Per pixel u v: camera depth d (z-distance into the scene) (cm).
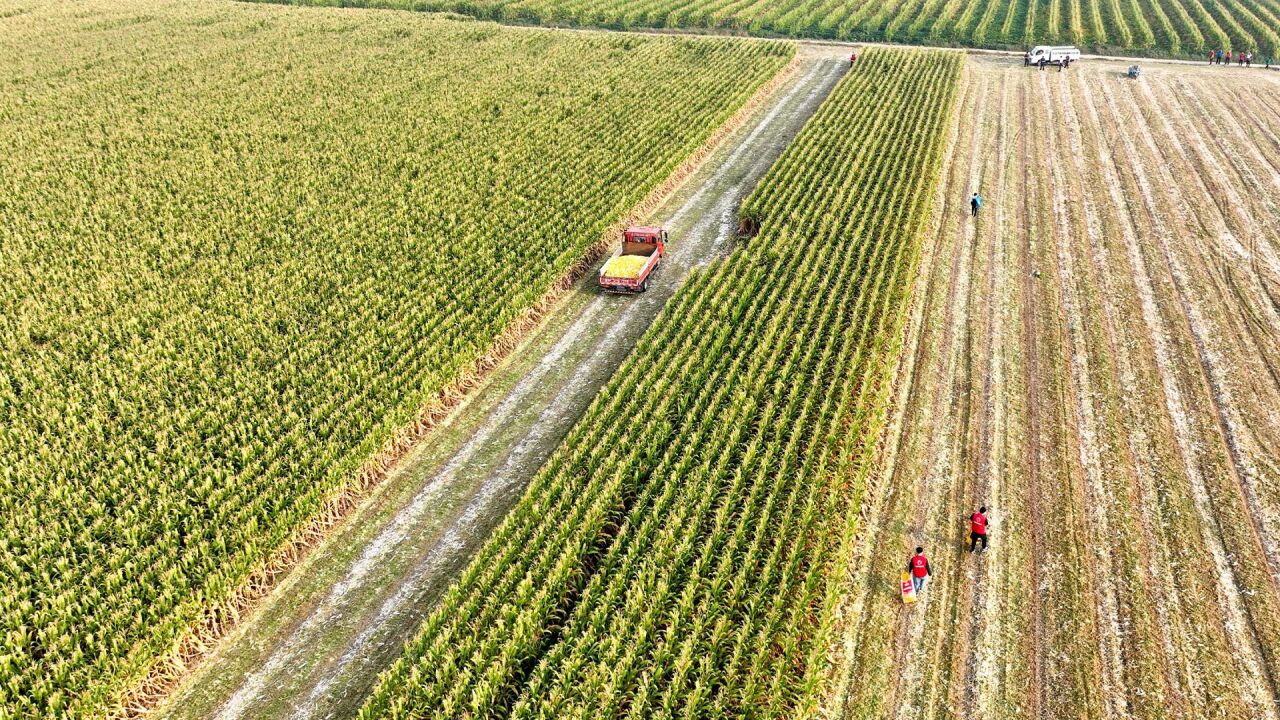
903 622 2144
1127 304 3753
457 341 3203
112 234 4088
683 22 10000
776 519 2353
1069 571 2294
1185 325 3578
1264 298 3794
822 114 6344
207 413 2716
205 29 8706
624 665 1877
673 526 2286
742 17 10331
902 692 1958
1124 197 4953
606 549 2358
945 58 8094
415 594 2262
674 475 2488
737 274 3912
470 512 2569
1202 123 6316
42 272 3712
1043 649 2064
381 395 2908
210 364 3036
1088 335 3503
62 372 2959
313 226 4238
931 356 3341
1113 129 6181
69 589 2044
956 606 2191
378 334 3291
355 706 1945
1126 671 1998
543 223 4325
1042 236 4441
